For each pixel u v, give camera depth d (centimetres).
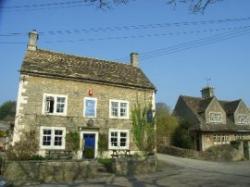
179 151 3534
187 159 3192
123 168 1950
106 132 2528
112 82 2633
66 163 1766
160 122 4078
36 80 2330
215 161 3222
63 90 2422
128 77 2878
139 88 2778
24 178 1636
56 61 2633
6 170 1616
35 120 2256
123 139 2592
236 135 4147
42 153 2233
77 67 2688
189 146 3753
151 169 2070
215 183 1545
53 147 2288
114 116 2595
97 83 2583
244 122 4334
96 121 2502
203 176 1839
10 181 1559
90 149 2431
